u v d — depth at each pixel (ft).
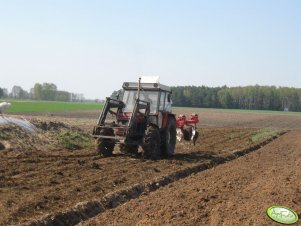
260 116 240.53
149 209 28.37
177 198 31.27
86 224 25.36
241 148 67.15
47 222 25.21
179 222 25.44
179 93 441.68
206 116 221.66
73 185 34.06
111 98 50.44
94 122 121.80
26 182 34.40
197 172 45.62
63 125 64.75
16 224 24.32
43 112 176.55
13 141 51.78
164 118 51.90
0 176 35.81
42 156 47.39
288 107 469.16
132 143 48.01
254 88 472.85
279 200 30.17
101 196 31.30
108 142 48.78
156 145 49.19
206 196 31.73
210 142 76.13
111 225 25.05
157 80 51.83
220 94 454.81
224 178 39.50
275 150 66.95
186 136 62.49
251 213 26.96
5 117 57.72
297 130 127.34
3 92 540.52
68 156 48.52
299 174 41.96
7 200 28.60
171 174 40.52
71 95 648.38
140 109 50.01
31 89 593.42
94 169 41.16
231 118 205.77
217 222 25.38
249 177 40.27
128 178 37.93
